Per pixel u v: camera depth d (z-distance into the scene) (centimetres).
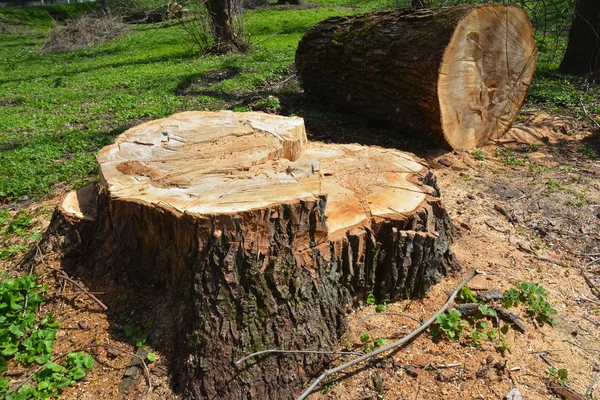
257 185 303
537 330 314
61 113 970
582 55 946
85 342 302
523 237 427
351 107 744
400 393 268
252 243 271
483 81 581
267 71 1123
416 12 625
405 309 320
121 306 321
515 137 643
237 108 815
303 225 279
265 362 266
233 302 268
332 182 346
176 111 871
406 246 307
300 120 409
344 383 273
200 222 270
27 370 291
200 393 261
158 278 321
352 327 304
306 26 1886
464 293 326
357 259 301
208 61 1356
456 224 436
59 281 339
